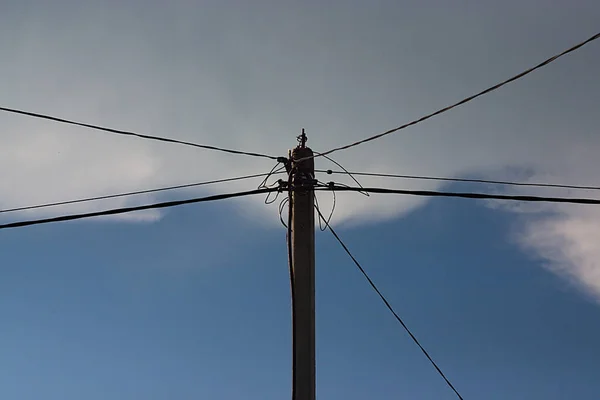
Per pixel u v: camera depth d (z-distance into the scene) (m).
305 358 10.35
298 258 10.89
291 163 11.41
